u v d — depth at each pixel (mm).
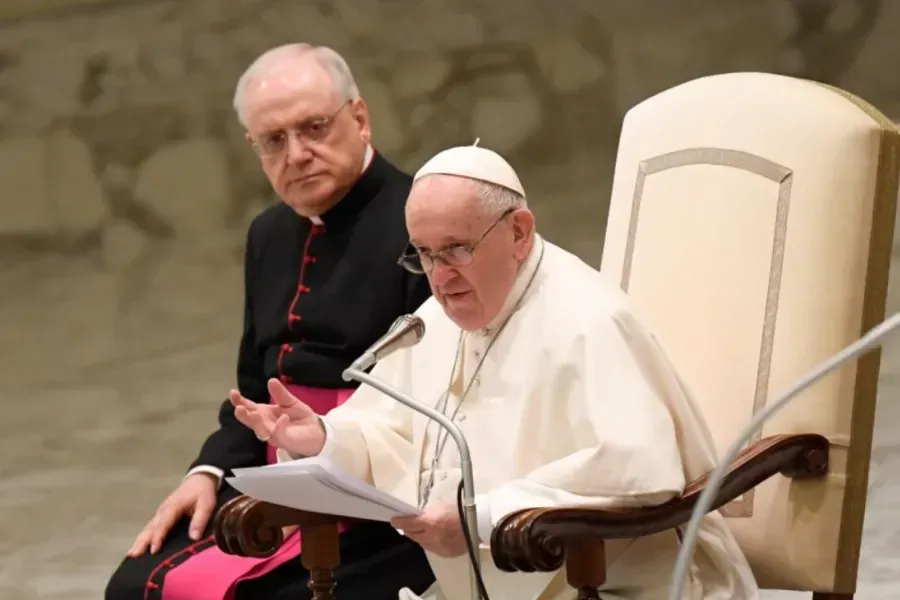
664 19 33062
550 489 8781
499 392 9797
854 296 9555
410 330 8703
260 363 12922
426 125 34750
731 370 10062
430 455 10281
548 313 9625
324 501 8805
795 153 9961
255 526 9461
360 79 35219
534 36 34000
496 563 8141
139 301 31734
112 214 36500
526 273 9812
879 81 31188
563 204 31250
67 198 36906
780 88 10281
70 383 26672
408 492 10375
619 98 33406
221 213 35812
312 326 12141
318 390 12086
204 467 12414
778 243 9953
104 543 18719
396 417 10703
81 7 37188
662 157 10969
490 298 9586
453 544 8805
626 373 9156
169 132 36594
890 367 21250
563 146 33562
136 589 11297
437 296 9641
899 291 22688
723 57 32656
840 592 9508
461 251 9328
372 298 11977
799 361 9680
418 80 34844
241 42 36250
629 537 8531
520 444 9555
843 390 9484
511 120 34031
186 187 36062
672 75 33031
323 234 12406
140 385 26047
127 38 36938
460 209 9273
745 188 10242
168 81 36625
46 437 23766
